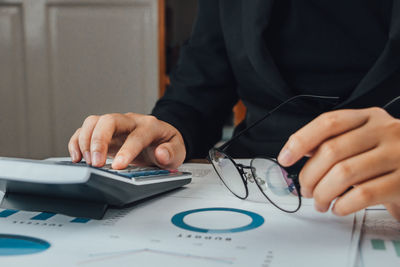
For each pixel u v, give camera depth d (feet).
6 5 6.85
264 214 1.56
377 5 2.54
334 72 2.75
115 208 1.65
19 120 7.14
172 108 3.04
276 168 1.59
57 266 1.07
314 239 1.28
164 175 1.83
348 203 1.32
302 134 1.35
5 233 1.34
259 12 2.68
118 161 1.80
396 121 1.35
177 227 1.41
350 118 1.34
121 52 6.94
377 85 2.44
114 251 1.18
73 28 6.94
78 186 1.37
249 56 2.81
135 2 6.81
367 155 1.31
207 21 3.37
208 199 1.80
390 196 1.31
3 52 6.94
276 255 1.15
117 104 7.04
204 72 3.30
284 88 2.73
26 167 1.37
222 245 1.23
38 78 7.05
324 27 2.68
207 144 3.14
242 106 5.33
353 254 1.15
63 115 7.13
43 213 1.57
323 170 1.33
